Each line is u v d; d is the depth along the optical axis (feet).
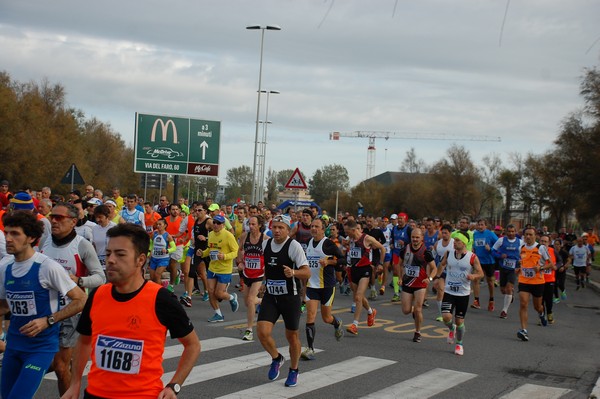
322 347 34.88
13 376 17.72
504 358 34.47
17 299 17.46
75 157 184.14
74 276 20.04
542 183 200.23
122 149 244.63
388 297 59.82
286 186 77.41
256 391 25.45
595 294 78.69
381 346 35.88
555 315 54.70
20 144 154.51
